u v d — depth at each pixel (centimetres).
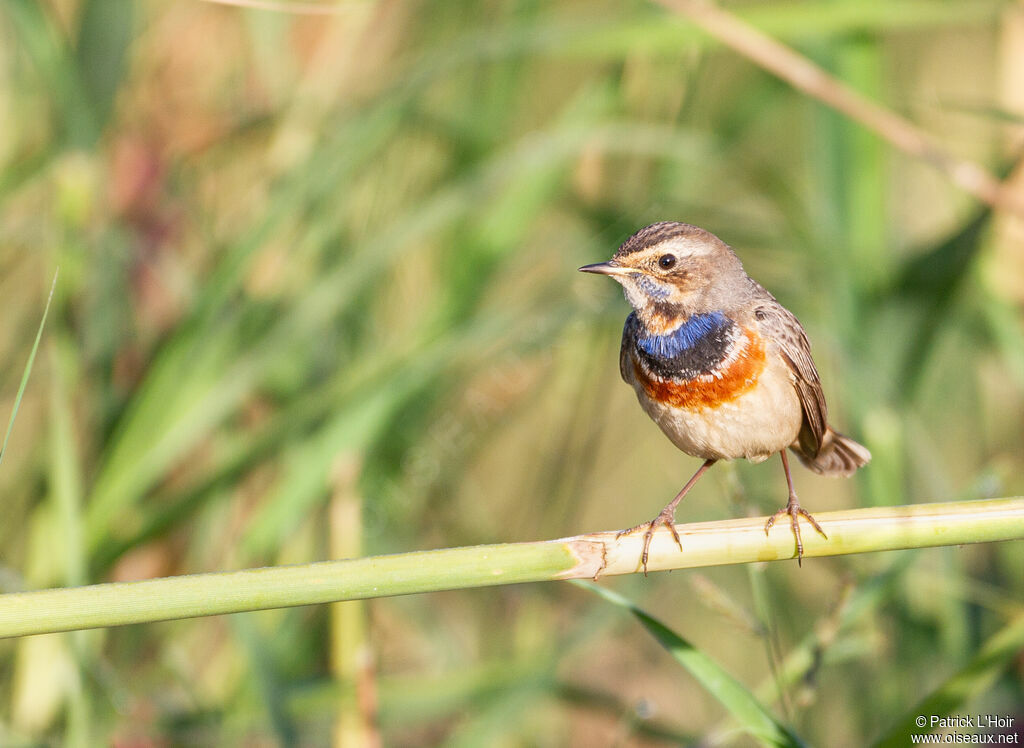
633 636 1302
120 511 997
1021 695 1080
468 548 654
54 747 948
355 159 1093
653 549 685
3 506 1131
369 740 974
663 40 1089
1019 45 1244
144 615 606
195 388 1034
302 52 1205
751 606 1230
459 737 1014
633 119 1241
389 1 1252
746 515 829
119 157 1162
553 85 1416
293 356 1159
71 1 1280
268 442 1007
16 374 1127
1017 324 1201
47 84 1117
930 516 678
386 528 1159
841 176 1141
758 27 1077
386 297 1242
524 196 1169
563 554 672
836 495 1497
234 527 1164
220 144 1216
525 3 1238
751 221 1257
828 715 1175
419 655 1248
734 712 713
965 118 1472
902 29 1458
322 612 1094
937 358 1204
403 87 1093
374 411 1021
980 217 1080
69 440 952
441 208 1095
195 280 1150
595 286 1167
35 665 989
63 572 932
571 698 1038
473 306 1132
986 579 1202
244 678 1020
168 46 1213
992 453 1315
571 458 1262
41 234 1102
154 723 991
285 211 1070
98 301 1097
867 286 1123
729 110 1248
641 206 1221
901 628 1120
